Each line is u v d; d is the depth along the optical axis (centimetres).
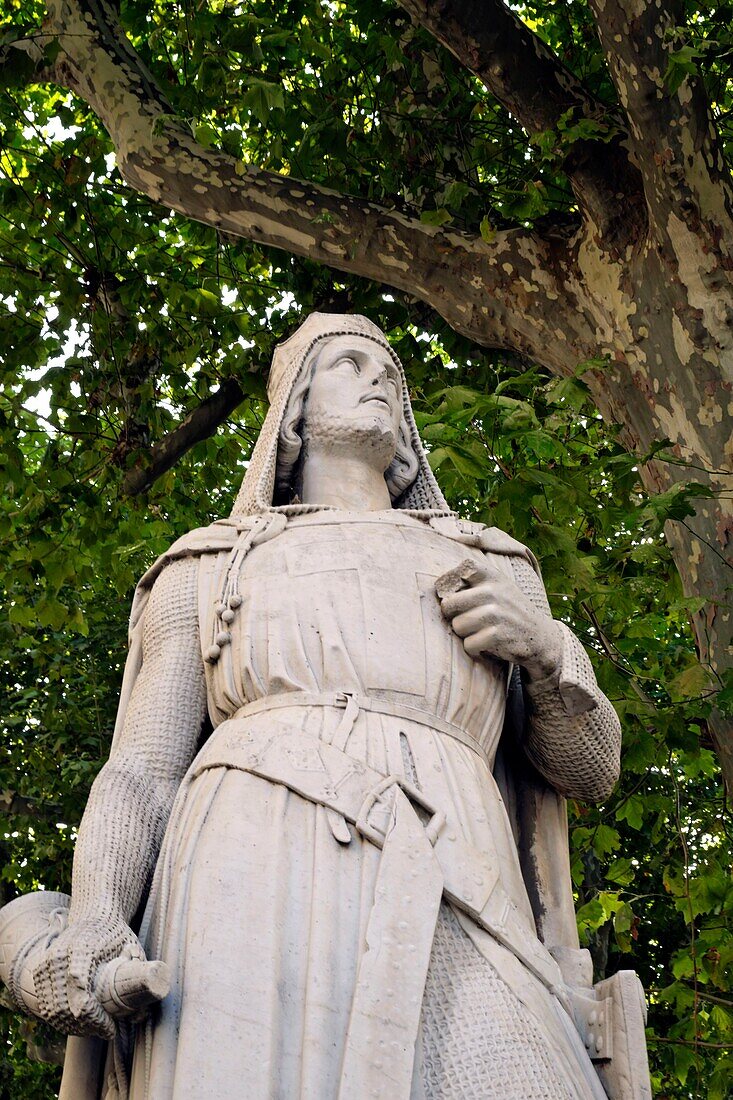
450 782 291
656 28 582
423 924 264
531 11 836
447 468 630
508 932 274
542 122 638
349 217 682
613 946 968
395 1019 252
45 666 1019
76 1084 277
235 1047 252
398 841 273
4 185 914
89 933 264
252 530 335
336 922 266
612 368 606
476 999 263
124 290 880
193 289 888
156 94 741
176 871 281
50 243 922
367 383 375
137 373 899
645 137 587
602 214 612
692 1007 740
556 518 650
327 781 281
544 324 633
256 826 279
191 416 876
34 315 919
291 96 798
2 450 877
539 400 638
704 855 744
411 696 303
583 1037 284
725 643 559
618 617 712
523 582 346
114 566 878
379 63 795
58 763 991
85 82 737
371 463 370
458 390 619
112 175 926
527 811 331
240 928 266
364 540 329
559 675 312
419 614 315
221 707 314
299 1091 248
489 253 650
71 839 970
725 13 712
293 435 369
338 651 304
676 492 545
